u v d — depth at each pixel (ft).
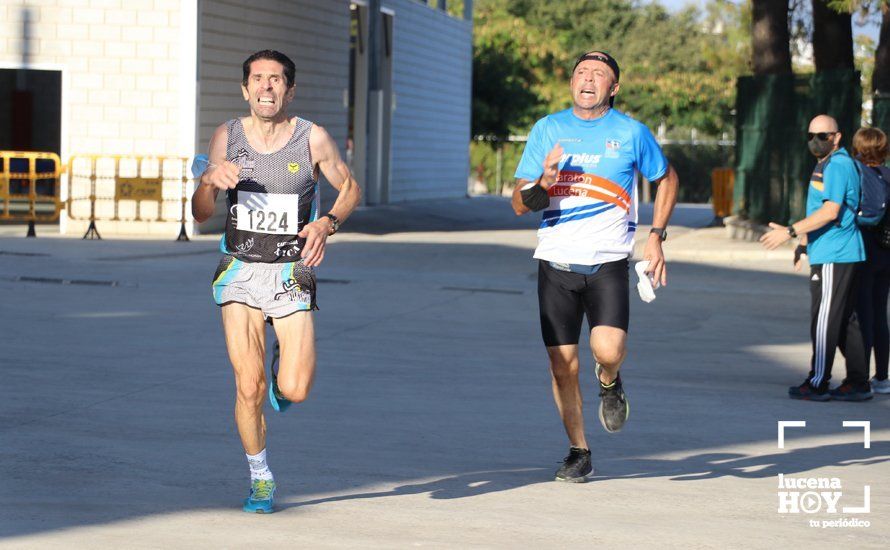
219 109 182.50
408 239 184.55
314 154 44.62
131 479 49.55
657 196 50.83
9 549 39.55
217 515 44.57
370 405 66.74
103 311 101.09
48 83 254.88
